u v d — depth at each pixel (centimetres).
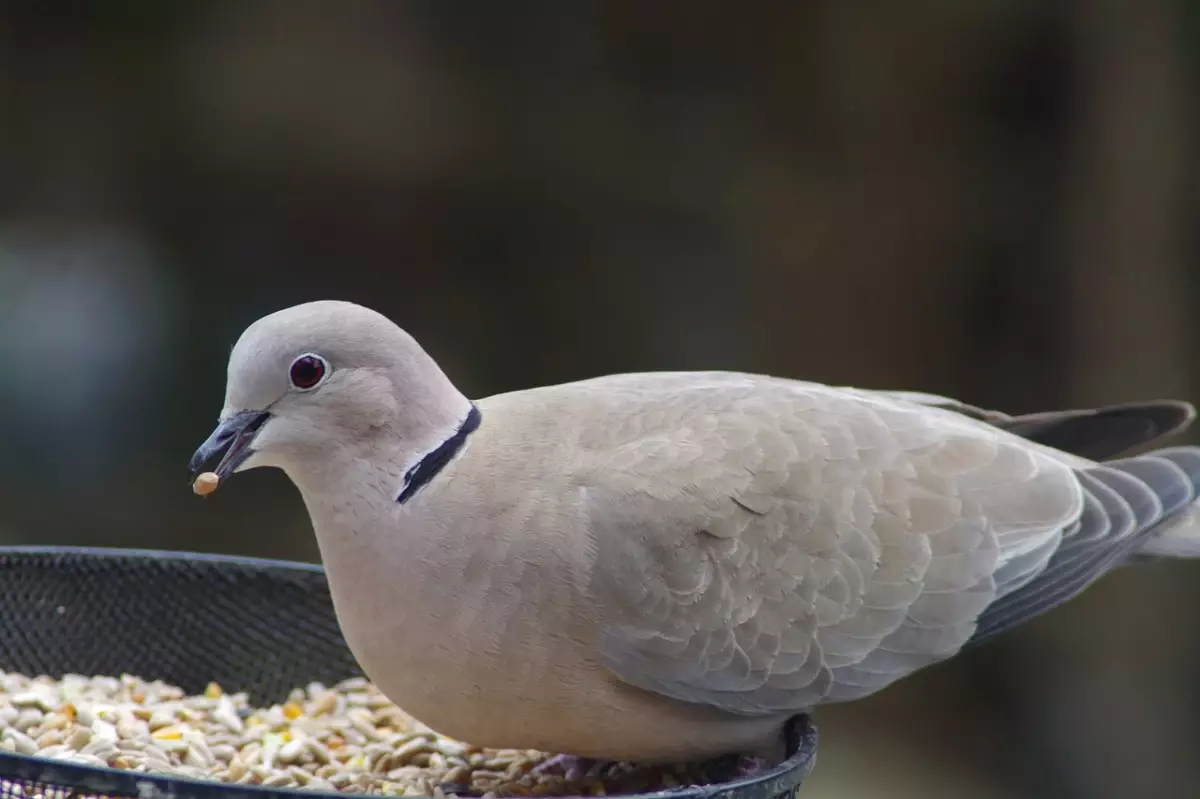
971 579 572
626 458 543
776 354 1547
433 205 1566
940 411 643
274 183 1557
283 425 526
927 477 582
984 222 1493
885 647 564
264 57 1526
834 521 559
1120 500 613
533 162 1549
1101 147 1430
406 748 598
